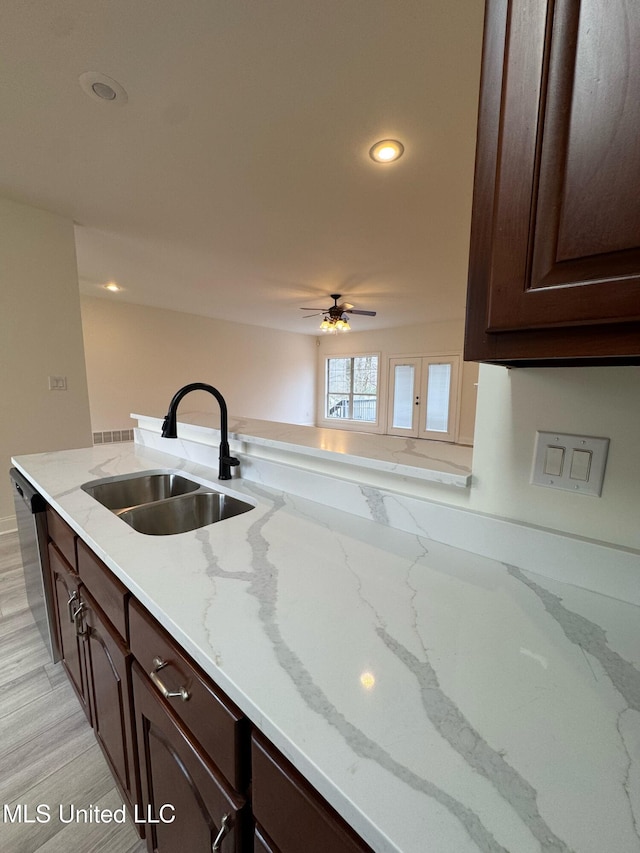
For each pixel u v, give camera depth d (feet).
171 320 19.71
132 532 3.26
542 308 1.56
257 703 1.54
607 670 1.73
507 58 1.54
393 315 20.45
